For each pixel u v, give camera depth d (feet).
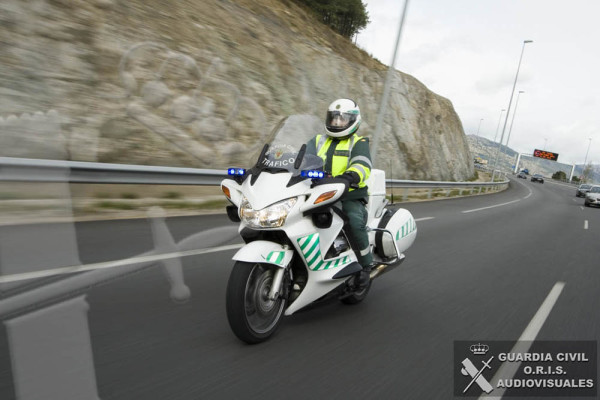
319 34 84.69
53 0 32.65
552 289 19.65
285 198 10.81
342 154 12.62
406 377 10.47
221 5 59.67
